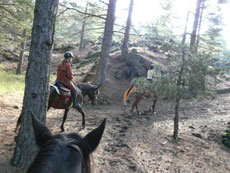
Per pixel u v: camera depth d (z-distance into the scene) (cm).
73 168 103
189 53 823
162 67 856
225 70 805
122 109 1298
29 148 481
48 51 484
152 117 1153
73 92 731
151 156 674
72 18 1803
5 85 1366
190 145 816
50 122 862
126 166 584
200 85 792
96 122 938
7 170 461
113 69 1858
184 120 1134
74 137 126
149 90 967
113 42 3100
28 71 480
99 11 2100
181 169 625
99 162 587
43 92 489
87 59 2606
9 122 796
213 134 965
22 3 1212
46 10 463
